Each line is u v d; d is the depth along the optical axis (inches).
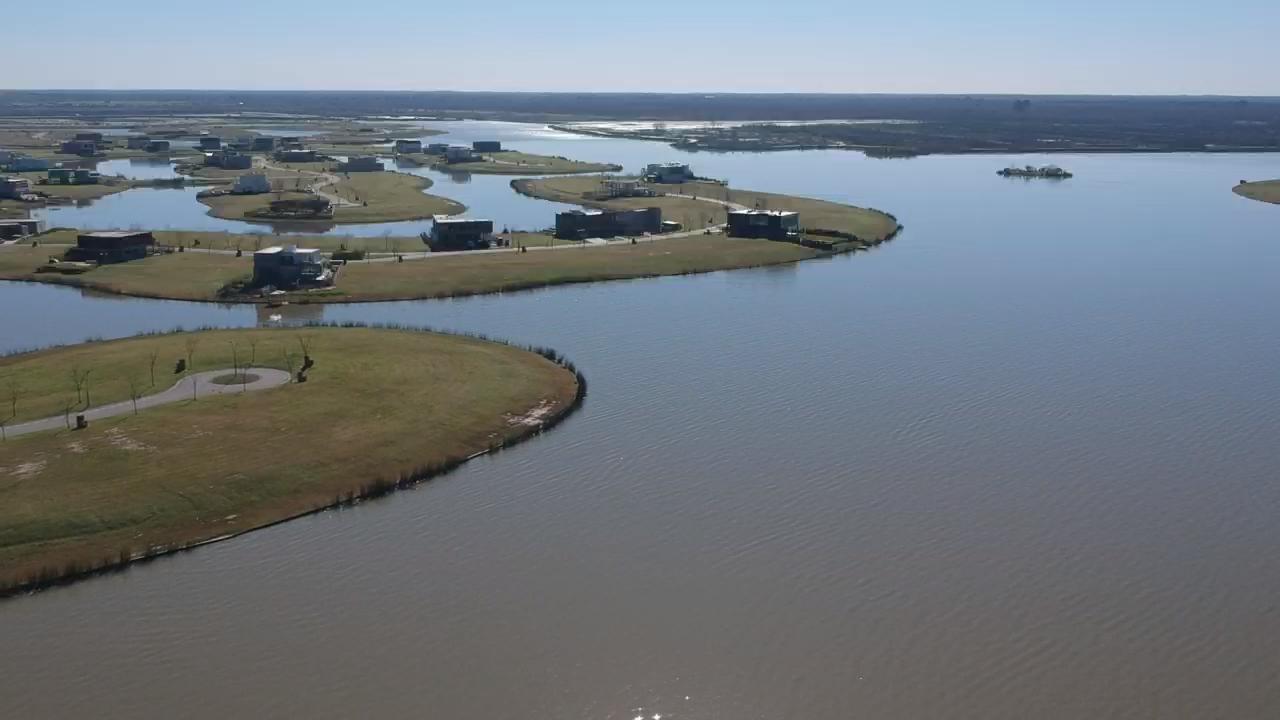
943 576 2792.8
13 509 2992.1
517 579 2778.1
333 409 3860.7
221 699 2279.8
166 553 2915.8
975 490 3331.7
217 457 3390.7
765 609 2635.3
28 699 2278.5
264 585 2751.0
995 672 2378.2
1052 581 2770.7
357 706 2257.6
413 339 4859.7
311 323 5305.1
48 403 3858.3
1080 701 2276.1
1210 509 3208.7
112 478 3206.2
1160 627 2559.1
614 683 2346.2
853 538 3002.0
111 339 4881.9
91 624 2568.9
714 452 3631.9
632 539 2997.0
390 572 2817.4
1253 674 2373.3
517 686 2332.7
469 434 3750.0
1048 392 4306.1
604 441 3740.2
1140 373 4594.0
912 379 4468.5
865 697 2295.8
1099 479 3425.2
